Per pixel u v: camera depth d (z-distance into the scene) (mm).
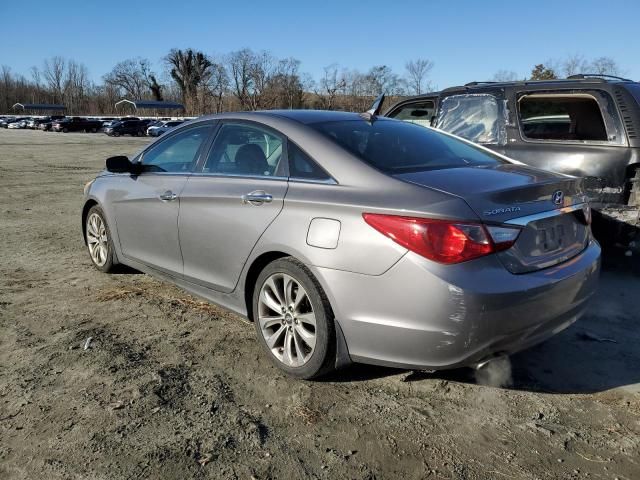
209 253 3766
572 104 5430
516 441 2711
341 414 2930
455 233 2641
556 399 3098
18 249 6359
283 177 3395
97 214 5223
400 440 2711
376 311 2816
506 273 2727
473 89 5797
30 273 5355
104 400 3016
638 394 3154
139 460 2527
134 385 3174
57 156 23641
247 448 2631
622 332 3996
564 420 2893
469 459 2574
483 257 2688
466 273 2641
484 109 5637
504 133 5398
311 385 3219
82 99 111438
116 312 4324
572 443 2695
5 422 2812
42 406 2953
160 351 3633
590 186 4793
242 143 3805
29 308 4387
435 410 2975
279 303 3336
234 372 3363
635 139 4617
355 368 3422
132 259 4723
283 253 3273
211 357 3562
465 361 2732
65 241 6797
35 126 63562
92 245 5418
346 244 2900
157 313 4309
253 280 3549
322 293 3029
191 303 4543
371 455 2598
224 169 3836
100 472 2447
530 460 2568
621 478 2449
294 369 3234
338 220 2963
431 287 2645
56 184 13211
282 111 3885
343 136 3432
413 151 3494
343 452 2617
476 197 2756
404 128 3912
